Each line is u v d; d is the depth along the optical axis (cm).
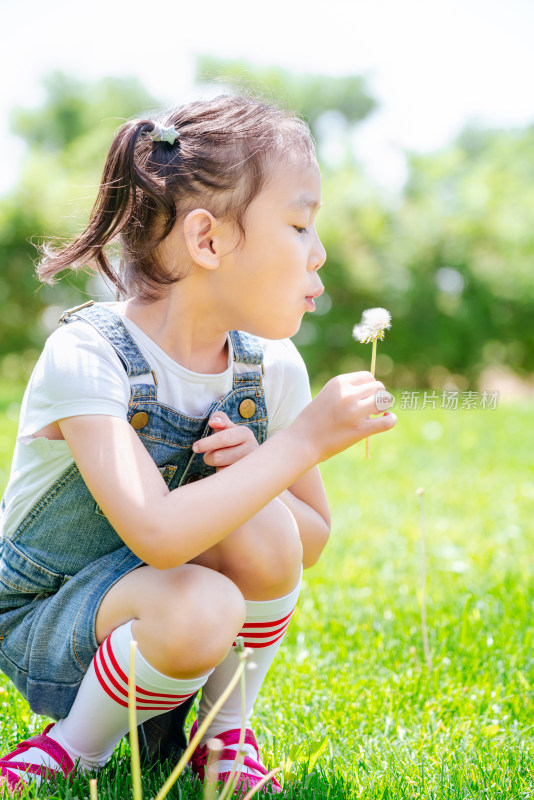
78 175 1202
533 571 287
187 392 148
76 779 134
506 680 196
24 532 149
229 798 115
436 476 454
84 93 1975
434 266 1193
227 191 139
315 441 134
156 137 143
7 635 150
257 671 152
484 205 1221
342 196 1207
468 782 143
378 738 166
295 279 142
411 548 317
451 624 225
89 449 131
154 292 146
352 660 207
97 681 134
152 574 134
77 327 141
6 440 550
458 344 1184
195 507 125
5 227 1074
